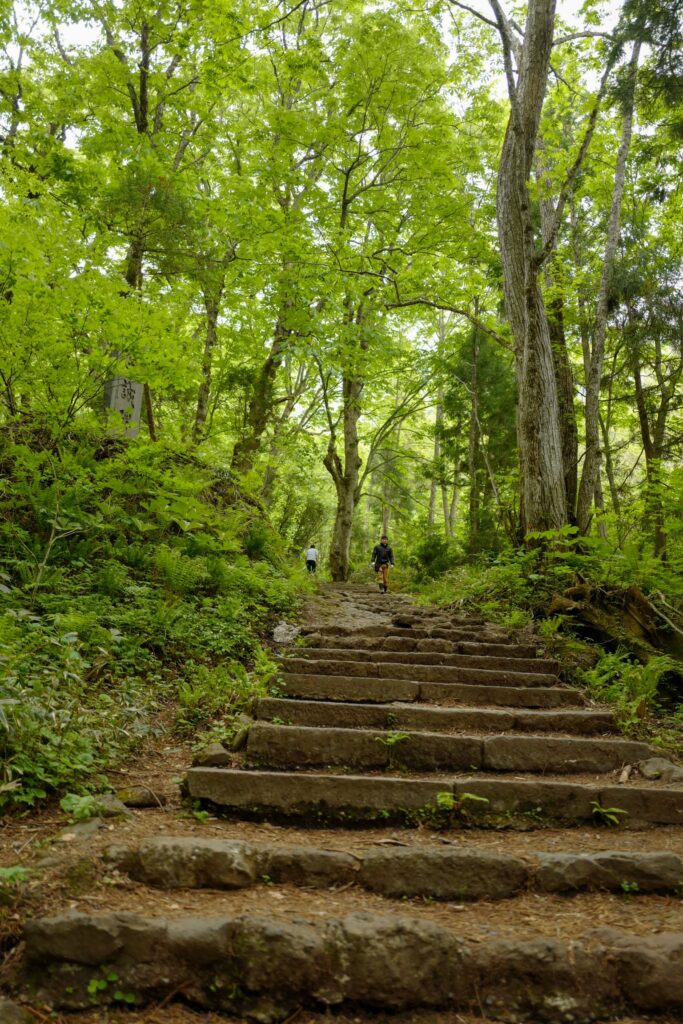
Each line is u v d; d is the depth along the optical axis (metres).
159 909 2.86
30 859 3.04
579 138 13.42
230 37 11.39
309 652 7.01
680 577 8.45
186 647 6.43
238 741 4.65
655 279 15.15
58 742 3.90
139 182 11.38
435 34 13.04
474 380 19.19
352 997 2.62
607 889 3.28
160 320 8.18
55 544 7.19
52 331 7.87
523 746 4.75
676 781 4.46
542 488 10.52
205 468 10.98
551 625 8.05
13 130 12.78
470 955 2.71
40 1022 2.43
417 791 3.98
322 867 3.24
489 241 16.67
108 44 13.44
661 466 10.15
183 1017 2.53
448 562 17.45
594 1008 2.63
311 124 15.92
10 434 8.23
